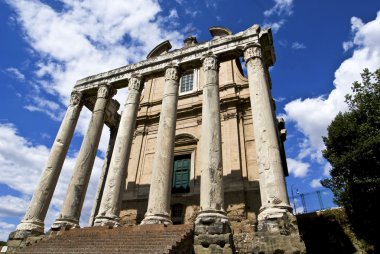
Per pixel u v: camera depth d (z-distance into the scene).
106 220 15.18
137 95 20.05
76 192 17.20
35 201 17.53
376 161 16.67
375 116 17.42
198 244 12.05
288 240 10.91
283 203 12.20
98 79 22.52
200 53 19.27
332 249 17.88
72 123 21.28
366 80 18.64
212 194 13.44
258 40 17.97
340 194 19.31
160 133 16.84
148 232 12.85
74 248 12.52
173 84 18.88
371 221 16.81
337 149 19.81
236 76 25.95
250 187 19.64
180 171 23.39
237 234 14.50
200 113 25.00
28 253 12.96
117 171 16.80
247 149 21.53
